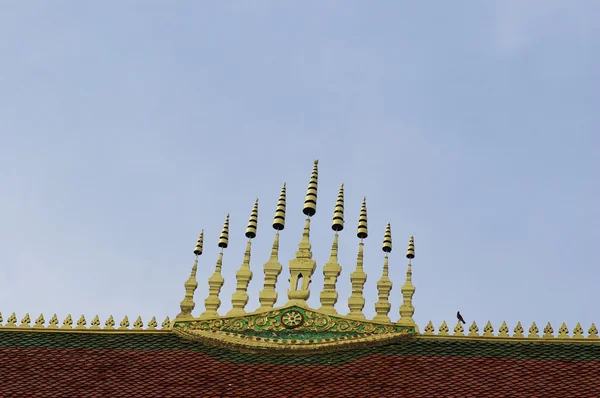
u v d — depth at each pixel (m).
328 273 37.06
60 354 35.34
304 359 34.84
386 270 37.25
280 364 34.38
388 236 39.00
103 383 32.59
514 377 32.34
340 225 38.16
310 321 35.97
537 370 32.91
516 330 35.69
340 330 35.69
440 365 33.59
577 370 32.81
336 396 31.14
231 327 36.34
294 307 36.31
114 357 35.09
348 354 35.09
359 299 36.38
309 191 39.00
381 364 33.91
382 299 36.59
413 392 31.27
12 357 35.00
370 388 31.73
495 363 33.62
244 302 36.91
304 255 37.44
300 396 31.17
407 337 35.81
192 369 33.84
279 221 38.62
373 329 35.75
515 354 34.44
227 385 32.34
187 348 35.88
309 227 38.31
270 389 31.88
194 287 38.16
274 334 35.84
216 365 34.25
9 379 32.88
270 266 37.44
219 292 37.81
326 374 33.25
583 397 30.45
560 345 35.25
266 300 36.75
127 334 37.25
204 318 36.84
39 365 34.25
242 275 37.44
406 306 36.50
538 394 30.81
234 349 35.75
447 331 35.91
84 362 34.59
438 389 31.47
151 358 34.94
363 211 38.72
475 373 32.78
